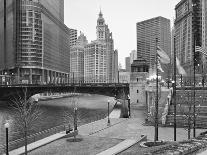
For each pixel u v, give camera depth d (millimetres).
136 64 99750
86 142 33875
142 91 97812
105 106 123125
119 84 109312
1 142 45531
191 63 179500
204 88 71562
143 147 29328
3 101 134750
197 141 22625
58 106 123625
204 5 197625
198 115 50781
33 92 123438
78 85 114375
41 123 66812
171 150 19594
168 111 53219
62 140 35312
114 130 46688
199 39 196375
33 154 28766
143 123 53719
